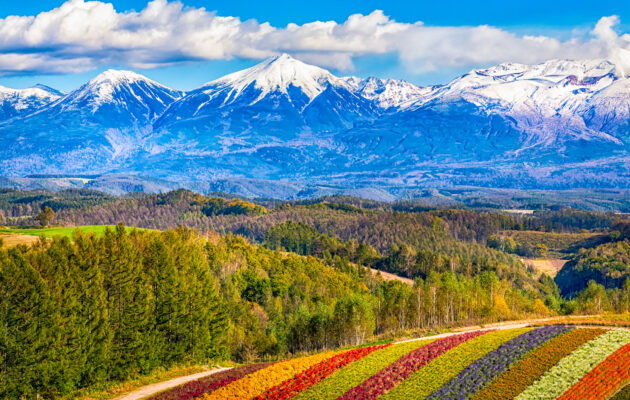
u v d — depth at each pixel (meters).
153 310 75.50
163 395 56.50
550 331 62.41
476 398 48.03
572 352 55.06
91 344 64.38
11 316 58.56
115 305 70.50
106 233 75.56
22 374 58.03
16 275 59.44
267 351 91.31
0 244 69.00
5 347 57.31
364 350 66.31
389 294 110.69
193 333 77.19
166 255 77.69
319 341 93.00
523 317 90.31
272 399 52.12
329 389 53.16
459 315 99.75
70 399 59.97
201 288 82.00
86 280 68.00
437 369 55.47
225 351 83.06
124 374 68.06
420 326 98.06
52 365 59.56
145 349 70.44
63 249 68.75
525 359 54.94
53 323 61.00
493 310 96.94
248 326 97.81
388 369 57.09
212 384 58.69
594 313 97.81
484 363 55.44
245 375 60.91
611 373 49.66
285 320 109.25
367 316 90.31
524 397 47.12
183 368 74.81
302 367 61.56
